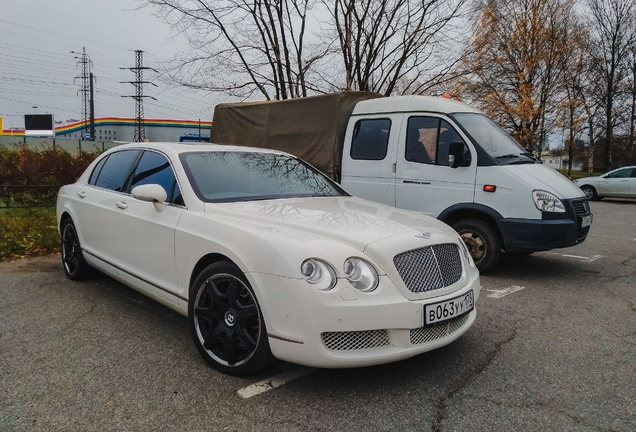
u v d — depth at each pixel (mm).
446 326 2947
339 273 2615
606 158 30750
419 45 12938
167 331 3775
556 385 2953
